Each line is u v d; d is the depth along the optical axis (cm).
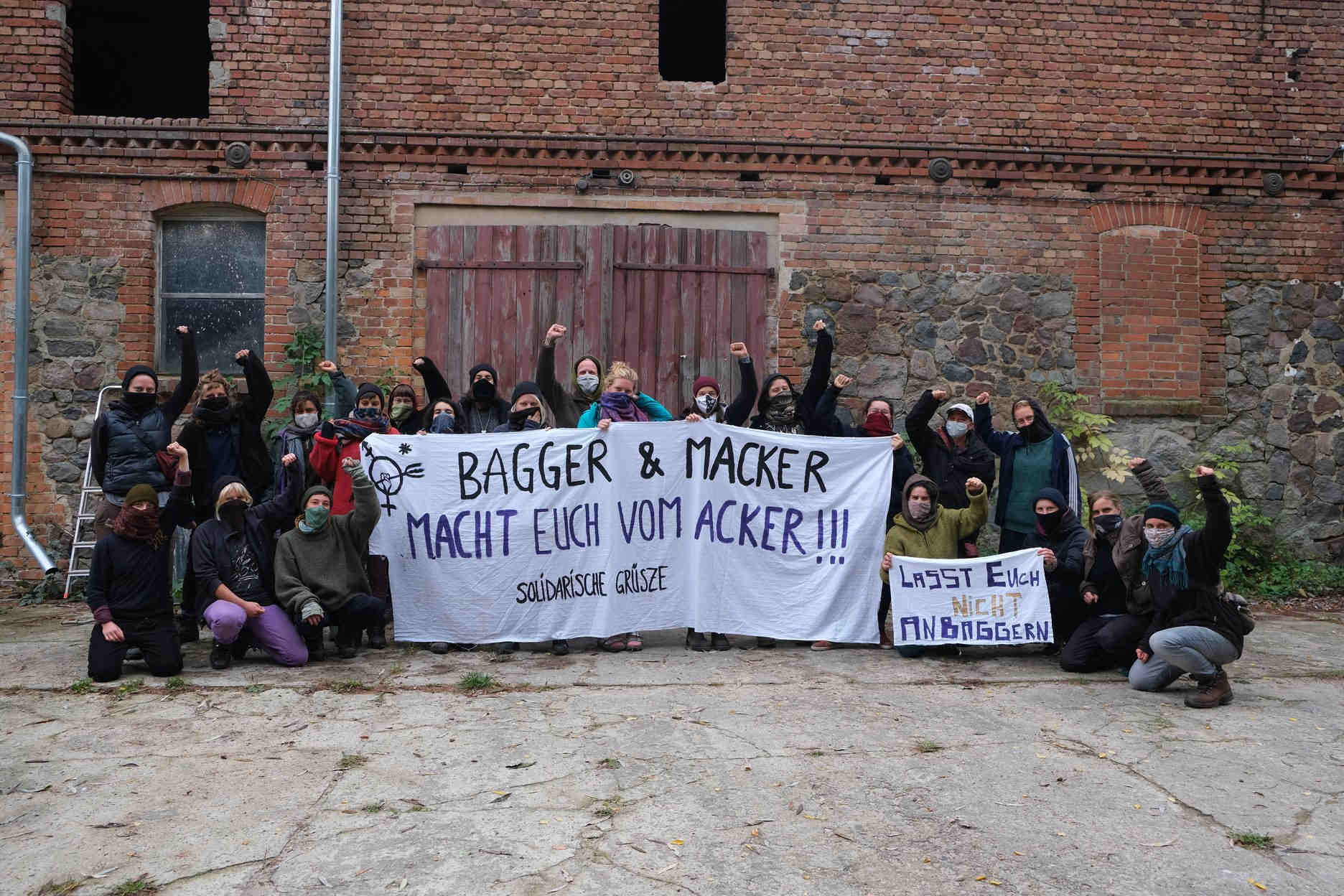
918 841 358
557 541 646
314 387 855
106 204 859
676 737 463
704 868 336
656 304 884
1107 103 923
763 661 614
